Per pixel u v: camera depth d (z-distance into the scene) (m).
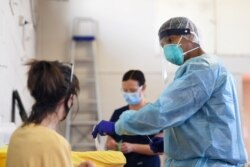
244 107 5.88
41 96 1.36
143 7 5.19
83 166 1.55
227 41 5.22
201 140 1.78
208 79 1.77
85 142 4.92
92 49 5.07
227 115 1.80
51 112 1.37
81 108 5.00
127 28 5.17
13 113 3.07
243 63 5.21
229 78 1.85
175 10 5.20
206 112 1.80
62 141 1.32
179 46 1.92
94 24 5.15
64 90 1.37
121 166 1.91
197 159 1.81
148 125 1.76
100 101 5.05
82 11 5.16
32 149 1.28
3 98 2.69
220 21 5.23
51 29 5.10
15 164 1.28
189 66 1.83
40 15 5.10
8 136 2.14
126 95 2.73
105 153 1.91
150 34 5.16
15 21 3.21
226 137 1.79
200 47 1.96
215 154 1.77
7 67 2.84
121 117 1.84
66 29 5.12
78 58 5.06
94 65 5.02
